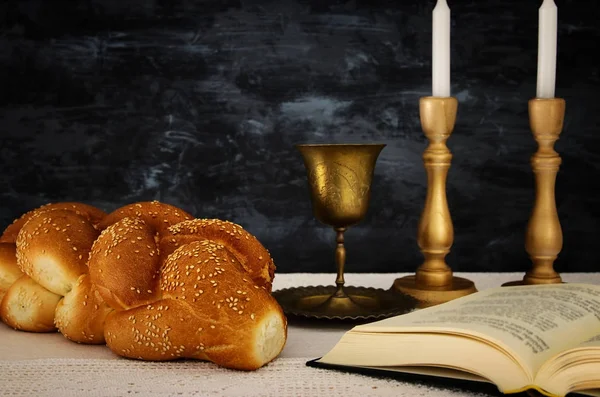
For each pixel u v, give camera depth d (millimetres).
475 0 2037
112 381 1036
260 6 2039
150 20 2049
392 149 2068
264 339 1056
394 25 2039
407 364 1031
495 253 2096
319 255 2107
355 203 1229
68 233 1164
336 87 2055
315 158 1226
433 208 1330
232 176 2086
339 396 1004
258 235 2102
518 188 2078
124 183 2086
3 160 2082
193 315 1061
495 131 2064
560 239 1323
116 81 2062
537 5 2035
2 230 2092
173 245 1129
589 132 2062
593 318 1063
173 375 1051
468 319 1050
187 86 2062
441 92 1347
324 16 2039
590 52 2043
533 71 2051
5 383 1030
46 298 1173
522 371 985
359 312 1211
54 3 2047
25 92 2066
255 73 2057
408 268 2105
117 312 1100
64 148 2080
